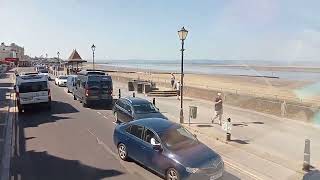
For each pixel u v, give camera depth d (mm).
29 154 12898
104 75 26078
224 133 16406
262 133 16547
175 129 11289
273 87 50188
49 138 15438
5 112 23078
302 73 111562
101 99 25547
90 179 10367
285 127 17984
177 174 9750
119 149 12555
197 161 9688
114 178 10477
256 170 11258
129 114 17750
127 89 39219
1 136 15797
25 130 17172
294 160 12336
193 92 31734
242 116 21344
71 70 60688
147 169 11367
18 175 10664
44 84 23078
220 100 18547
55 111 23672
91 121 19797
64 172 10961
